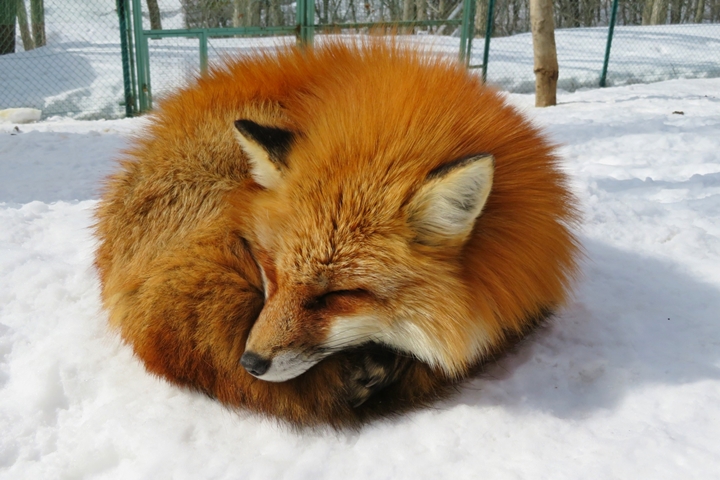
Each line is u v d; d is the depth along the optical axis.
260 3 3.02
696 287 0.82
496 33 6.09
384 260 0.57
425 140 0.59
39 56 3.47
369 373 0.62
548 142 0.73
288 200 0.59
